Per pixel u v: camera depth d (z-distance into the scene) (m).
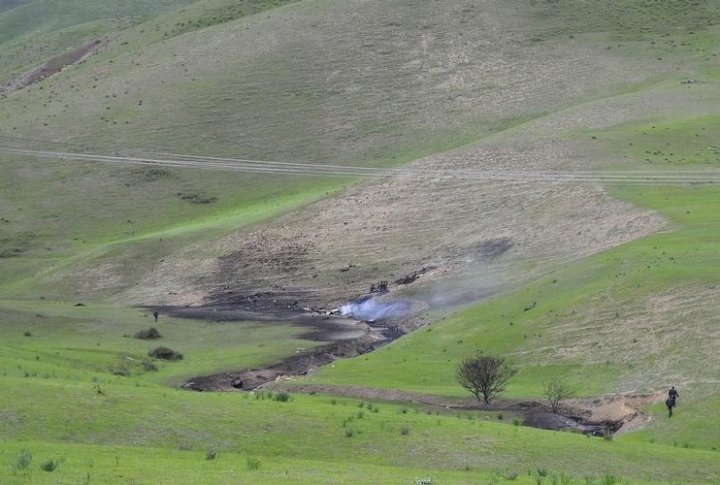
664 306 62.53
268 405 39.19
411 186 120.69
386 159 149.75
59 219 142.88
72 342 74.56
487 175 118.44
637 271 69.50
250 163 153.88
